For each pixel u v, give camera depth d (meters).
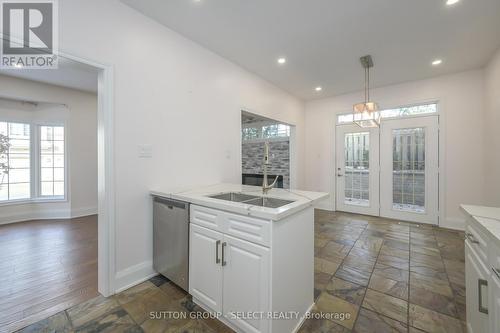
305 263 1.61
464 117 3.46
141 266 2.06
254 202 1.94
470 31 2.35
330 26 2.28
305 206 1.54
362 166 4.47
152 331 1.47
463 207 1.46
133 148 2.00
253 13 2.08
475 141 3.38
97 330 1.47
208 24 2.24
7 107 3.83
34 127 4.09
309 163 5.13
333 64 3.16
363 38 2.50
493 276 1.00
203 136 2.65
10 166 3.92
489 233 1.01
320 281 2.07
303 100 5.05
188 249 1.77
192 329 1.49
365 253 2.66
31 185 4.09
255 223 1.33
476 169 3.38
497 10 2.01
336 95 4.70
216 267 1.56
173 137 2.33
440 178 3.67
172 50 2.32
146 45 2.09
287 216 1.39
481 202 3.35
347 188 4.67
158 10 2.02
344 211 4.71
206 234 1.62
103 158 1.83
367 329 1.49
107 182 1.83
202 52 2.64
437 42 2.58
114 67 1.87
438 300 1.79
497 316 0.95
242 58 2.97
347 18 2.15
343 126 4.68
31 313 1.62
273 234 1.26
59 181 4.30
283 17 2.14
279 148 5.62
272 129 5.72
